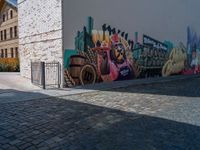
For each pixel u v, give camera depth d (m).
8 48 34.72
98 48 13.35
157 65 17.44
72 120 6.06
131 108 7.40
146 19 16.28
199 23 22.23
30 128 5.42
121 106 7.68
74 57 12.28
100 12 13.31
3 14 35.53
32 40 15.02
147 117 6.39
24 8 16.08
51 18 12.59
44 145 4.48
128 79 15.23
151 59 16.89
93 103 8.13
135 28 15.51
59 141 4.68
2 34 36.34
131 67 15.39
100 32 13.42
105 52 13.74
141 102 8.31
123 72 14.87
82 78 12.65
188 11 20.56
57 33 12.11
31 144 4.52
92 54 13.08
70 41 12.08
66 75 11.98
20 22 16.92
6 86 12.50
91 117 6.34
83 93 10.19
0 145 4.47
